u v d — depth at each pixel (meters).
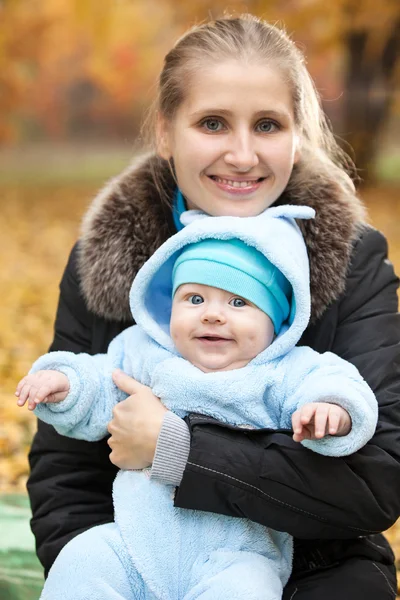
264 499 2.03
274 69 2.30
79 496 2.42
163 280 2.40
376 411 2.00
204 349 2.19
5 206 15.31
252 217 2.27
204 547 2.07
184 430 2.10
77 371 2.26
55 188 18.05
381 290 2.39
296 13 12.26
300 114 2.40
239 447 2.06
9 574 2.84
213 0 12.79
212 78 2.28
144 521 2.09
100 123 31.89
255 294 2.17
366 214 2.52
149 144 2.61
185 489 2.04
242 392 2.14
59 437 2.46
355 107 15.24
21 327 7.32
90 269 2.44
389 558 2.28
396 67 15.02
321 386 1.97
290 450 2.04
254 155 2.27
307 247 2.34
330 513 2.04
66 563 2.06
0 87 21.08
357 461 2.05
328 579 2.13
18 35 19.25
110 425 2.23
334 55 18.50
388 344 2.30
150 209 2.45
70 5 17.84
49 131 30.92
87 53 25.16
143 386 2.26
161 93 2.43
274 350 2.16
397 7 12.62
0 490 3.97
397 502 2.09
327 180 2.39
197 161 2.31
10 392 5.50
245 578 1.97
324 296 2.31
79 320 2.58
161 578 2.04
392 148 27.44
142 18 22.52
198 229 2.21
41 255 10.97
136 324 2.50
